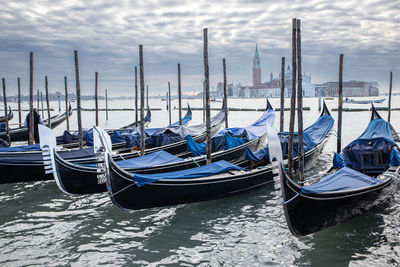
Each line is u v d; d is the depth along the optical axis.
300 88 11.53
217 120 24.84
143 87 16.31
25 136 27.44
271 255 8.55
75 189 12.34
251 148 18.12
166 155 14.23
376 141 12.66
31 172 13.96
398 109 54.59
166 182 10.74
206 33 14.12
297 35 11.55
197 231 10.02
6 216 11.34
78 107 17.11
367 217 10.55
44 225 10.60
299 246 8.95
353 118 41.94
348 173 10.36
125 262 8.41
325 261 8.18
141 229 10.24
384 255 8.34
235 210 11.47
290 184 8.16
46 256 8.73
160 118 55.41
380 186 9.98
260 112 62.31
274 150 8.11
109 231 10.14
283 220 10.61
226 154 15.78
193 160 14.23
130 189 10.41
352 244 8.93
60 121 33.97
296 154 14.73
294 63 11.50
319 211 8.84
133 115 63.75
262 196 12.66
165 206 11.30
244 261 8.32
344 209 9.37
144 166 13.00
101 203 12.46
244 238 9.49
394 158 11.79
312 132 18.97
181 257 8.59
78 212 11.63
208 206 11.84
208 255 8.65
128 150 17.91
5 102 25.67
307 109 64.69
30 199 12.95
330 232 9.64
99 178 11.35
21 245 9.32
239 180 12.12
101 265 8.29
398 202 11.67
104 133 10.84
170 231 10.05
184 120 29.67
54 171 11.77
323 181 9.75
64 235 9.91
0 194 13.55
